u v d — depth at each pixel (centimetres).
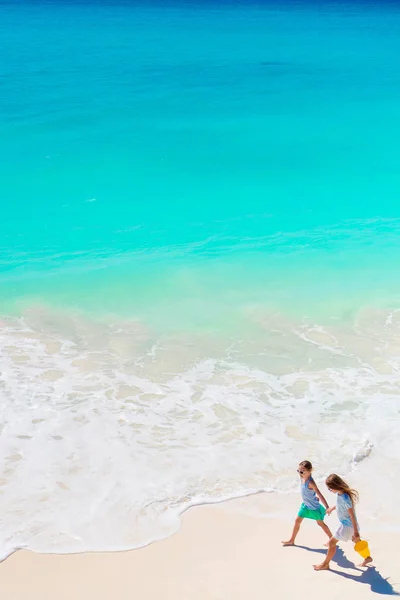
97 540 852
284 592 763
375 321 1477
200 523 888
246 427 1106
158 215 2094
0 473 972
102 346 1354
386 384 1234
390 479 984
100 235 1944
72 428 1087
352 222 2059
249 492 953
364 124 3047
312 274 1714
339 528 788
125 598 754
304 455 1039
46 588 768
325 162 2567
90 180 2358
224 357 1325
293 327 1449
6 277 1669
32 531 862
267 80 3953
